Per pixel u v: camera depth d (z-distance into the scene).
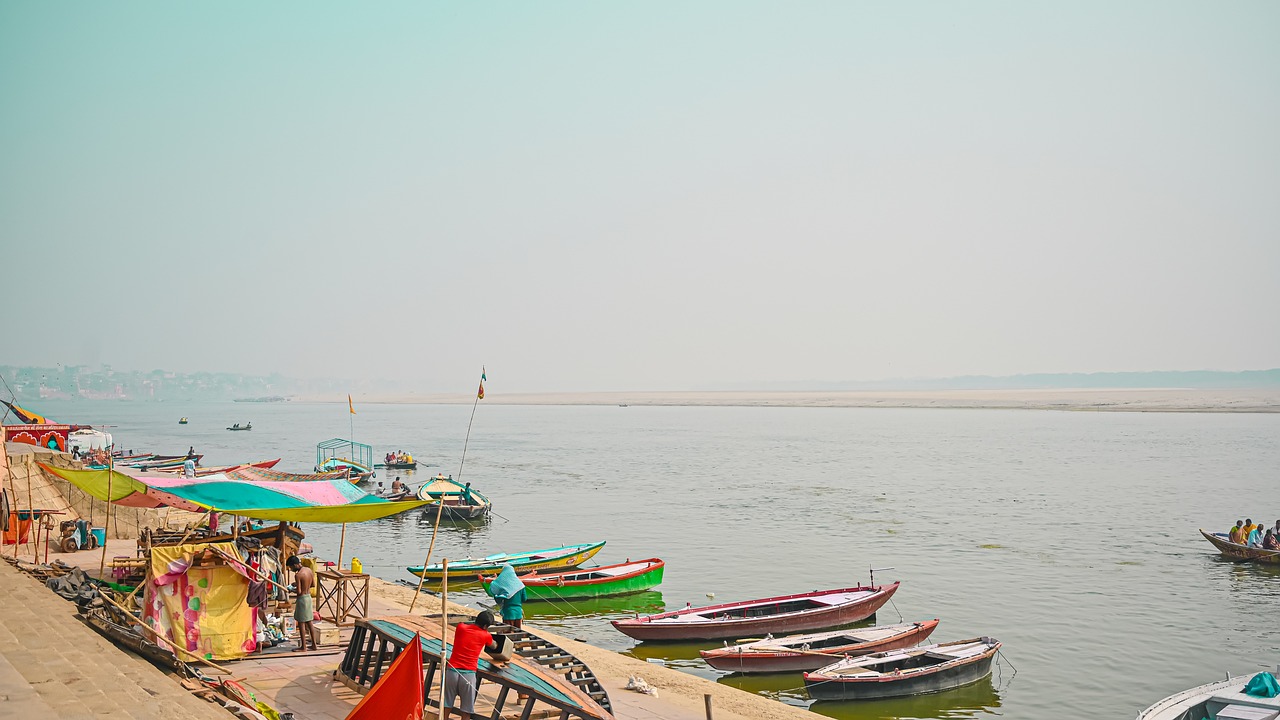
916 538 52.47
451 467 99.44
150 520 38.81
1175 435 149.88
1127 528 55.66
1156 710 20.56
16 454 38.28
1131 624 33.91
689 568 44.47
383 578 43.22
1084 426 184.62
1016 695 26.28
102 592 19.61
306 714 15.82
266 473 29.56
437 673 18.36
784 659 27.36
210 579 19.12
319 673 18.42
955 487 77.69
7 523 31.30
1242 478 82.81
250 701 15.33
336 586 23.48
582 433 176.62
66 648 15.95
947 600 37.62
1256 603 37.06
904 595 38.53
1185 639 32.06
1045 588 39.75
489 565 41.44
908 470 93.75
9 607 19.31
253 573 19.59
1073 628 33.34
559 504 67.94
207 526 24.44
